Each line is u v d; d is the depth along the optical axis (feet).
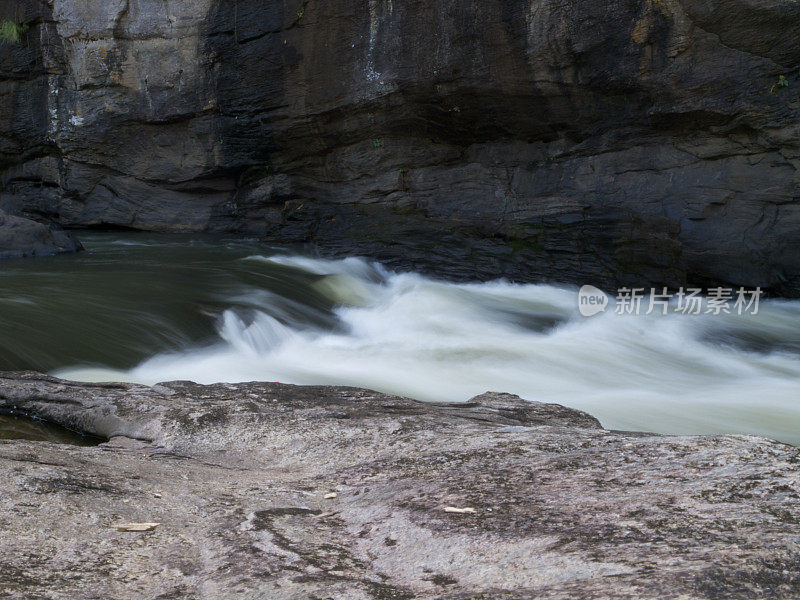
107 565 6.88
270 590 6.15
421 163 53.93
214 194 59.77
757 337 38.27
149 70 57.06
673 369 32.45
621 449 9.52
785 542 5.98
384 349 32.50
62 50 58.54
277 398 17.22
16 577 6.40
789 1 41.75
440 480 9.41
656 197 48.44
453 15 48.57
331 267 45.85
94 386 18.78
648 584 5.37
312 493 9.99
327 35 52.39
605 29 45.98
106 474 10.16
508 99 49.73
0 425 17.33
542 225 48.78
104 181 60.34
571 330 37.42
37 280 36.83
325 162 56.34
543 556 6.36
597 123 49.29
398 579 6.48
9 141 61.87
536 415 17.60
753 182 46.24
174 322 31.04
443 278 45.01
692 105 45.83
